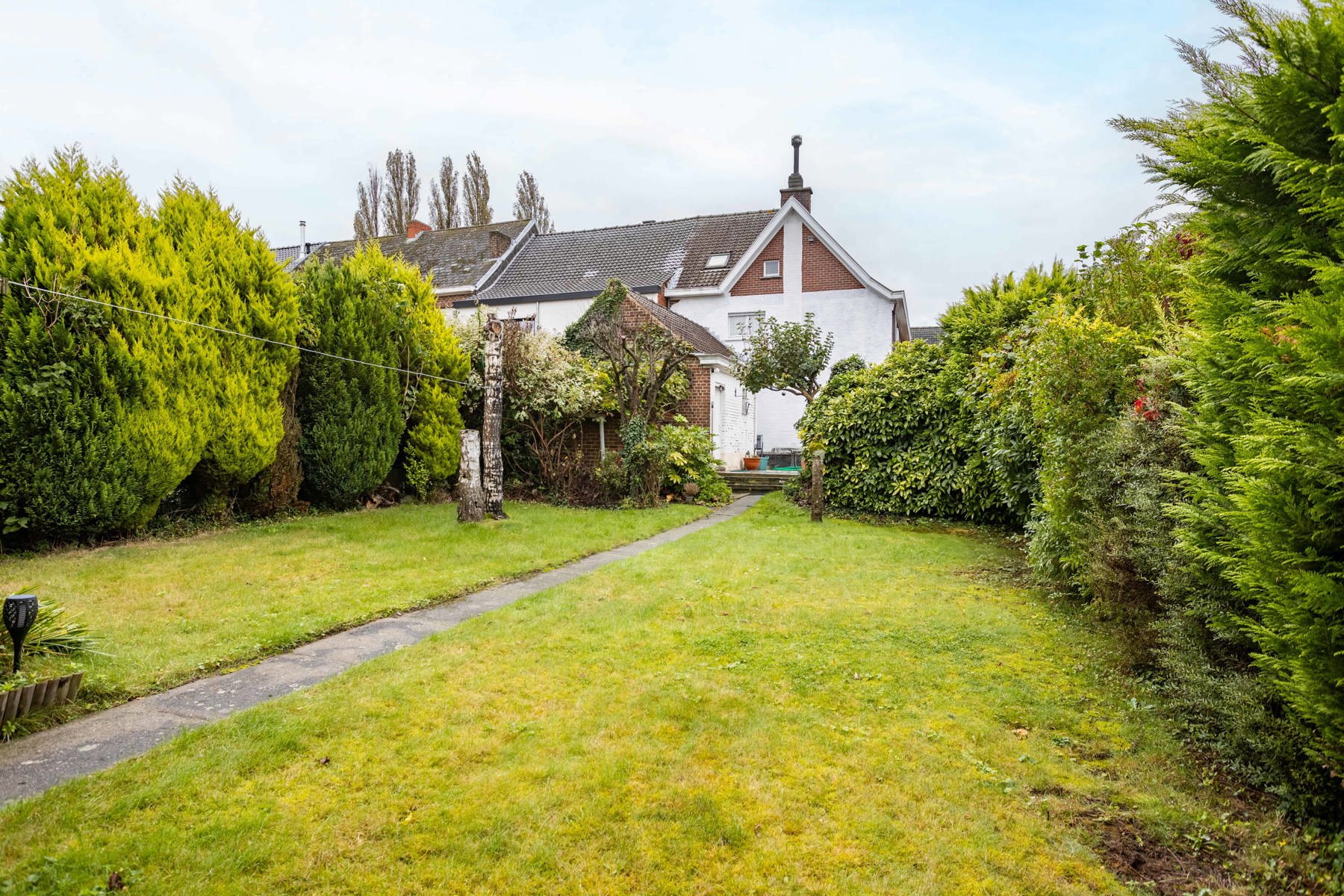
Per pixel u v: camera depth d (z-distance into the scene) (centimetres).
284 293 946
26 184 725
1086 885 247
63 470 704
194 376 816
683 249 2494
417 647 476
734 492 1666
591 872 249
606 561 799
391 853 255
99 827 261
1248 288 307
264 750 324
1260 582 265
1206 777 316
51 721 354
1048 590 642
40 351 686
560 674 431
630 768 318
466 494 1004
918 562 787
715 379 1819
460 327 1389
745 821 281
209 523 891
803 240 2303
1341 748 255
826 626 537
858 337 2255
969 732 361
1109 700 402
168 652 449
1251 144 286
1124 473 467
